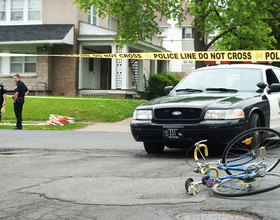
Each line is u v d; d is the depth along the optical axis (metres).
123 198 4.76
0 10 29.17
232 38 21.97
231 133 7.22
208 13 19.55
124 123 18.25
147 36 21.44
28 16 28.66
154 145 8.44
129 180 5.75
